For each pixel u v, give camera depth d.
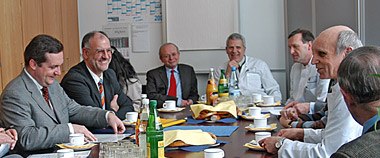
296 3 5.00
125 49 5.73
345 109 1.65
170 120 2.63
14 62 4.33
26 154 2.20
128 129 2.45
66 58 5.40
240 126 2.39
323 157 1.63
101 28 5.78
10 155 2.14
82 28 5.83
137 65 5.71
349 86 1.18
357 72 1.16
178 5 5.44
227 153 1.71
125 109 3.28
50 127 2.16
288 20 5.13
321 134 1.85
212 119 2.58
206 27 5.38
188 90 4.75
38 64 2.32
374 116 1.19
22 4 4.48
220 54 5.37
